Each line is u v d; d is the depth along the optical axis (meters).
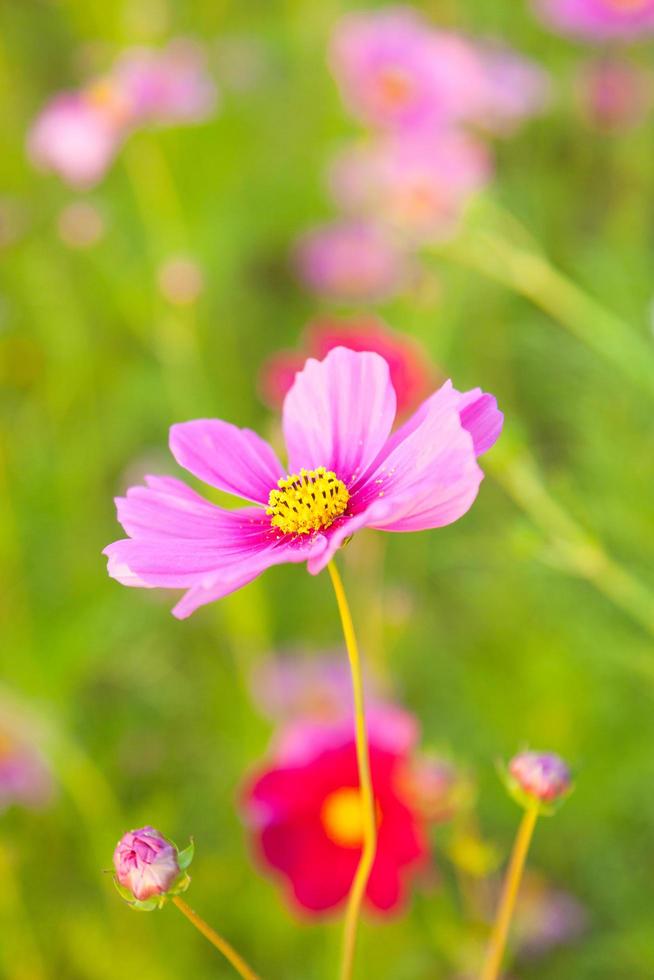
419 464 0.46
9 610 0.78
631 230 1.06
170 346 0.89
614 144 1.19
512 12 1.29
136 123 0.98
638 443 0.80
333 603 0.96
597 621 0.78
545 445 0.98
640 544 0.76
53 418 0.95
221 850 0.76
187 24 1.39
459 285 0.97
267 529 0.48
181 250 1.01
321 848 0.60
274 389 0.72
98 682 0.88
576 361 0.86
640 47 1.21
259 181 1.31
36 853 0.76
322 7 1.34
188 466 0.49
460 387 1.01
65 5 1.35
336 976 0.67
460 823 0.58
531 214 1.02
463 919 0.66
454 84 1.02
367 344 0.71
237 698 0.84
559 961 0.72
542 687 0.79
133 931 0.71
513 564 0.81
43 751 0.72
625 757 0.75
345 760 0.61
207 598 0.45
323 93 1.38
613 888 0.76
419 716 0.85
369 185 1.07
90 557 0.91
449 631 0.91
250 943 0.72
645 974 0.69
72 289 1.05
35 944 0.69
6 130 1.28
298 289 1.24
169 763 0.84
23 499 0.90
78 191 1.23
